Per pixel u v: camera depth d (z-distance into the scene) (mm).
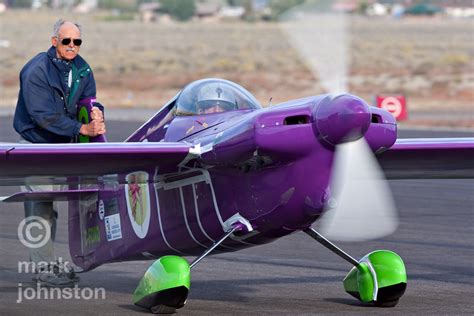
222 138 23141
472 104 137625
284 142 22047
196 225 25859
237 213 24516
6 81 184625
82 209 30266
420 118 106875
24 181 26562
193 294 27672
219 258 34375
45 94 27906
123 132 83375
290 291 28172
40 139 28281
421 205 48656
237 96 25734
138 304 25203
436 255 34719
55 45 28359
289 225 24109
